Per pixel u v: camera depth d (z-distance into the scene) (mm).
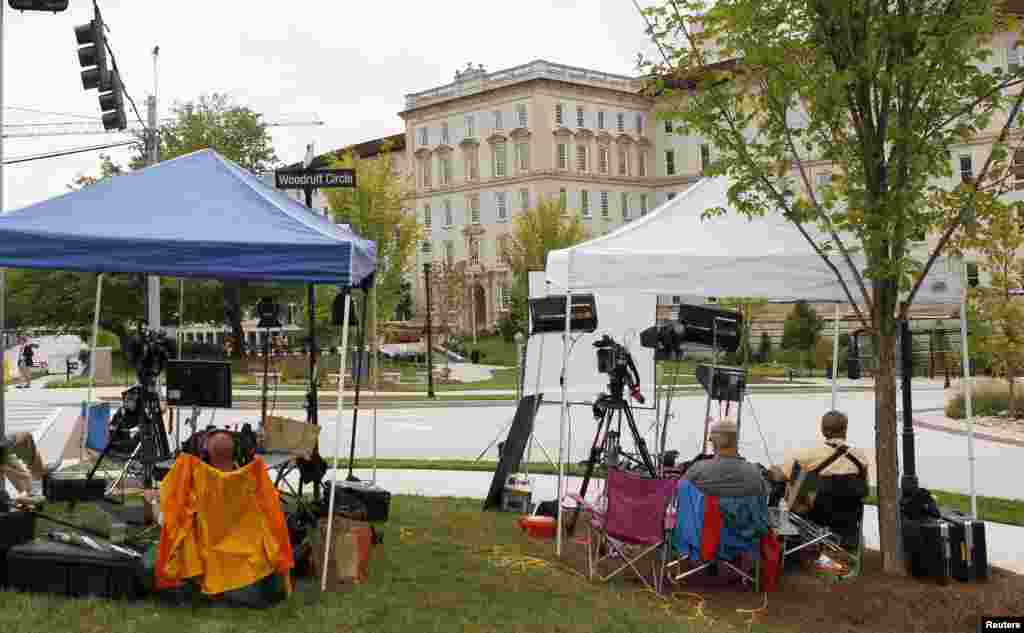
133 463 11438
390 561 7961
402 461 15289
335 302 9648
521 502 10703
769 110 8219
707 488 7578
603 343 9680
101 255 7285
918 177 7938
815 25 7953
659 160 91250
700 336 10016
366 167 46594
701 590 7852
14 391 34562
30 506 7699
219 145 59125
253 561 6488
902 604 7516
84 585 6477
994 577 8289
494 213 88188
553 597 7207
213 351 46625
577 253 8969
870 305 8211
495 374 52406
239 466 7535
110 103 14852
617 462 10141
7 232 7219
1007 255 20391
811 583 7969
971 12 7492
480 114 89000
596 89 87750
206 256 7348
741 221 9602
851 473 8398
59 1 9633
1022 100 7742
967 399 8883
